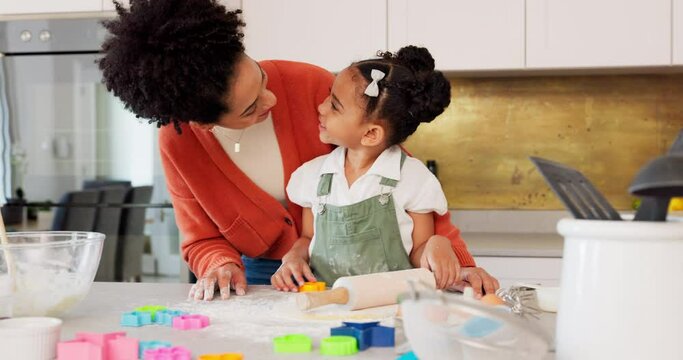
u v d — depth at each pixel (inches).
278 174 55.9
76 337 30.5
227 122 47.6
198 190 53.3
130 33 42.9
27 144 93.7
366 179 51.8
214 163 53.9
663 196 23.6
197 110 44.8
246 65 45.6
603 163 107.3
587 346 25.5
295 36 98.3
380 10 97.2
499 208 109.7
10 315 37.1
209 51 42.9
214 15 43.6
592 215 26.2
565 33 95.0
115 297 44.8
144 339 33.4
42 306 37.1
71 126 93.0
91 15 94.5
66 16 94.7
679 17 93.4
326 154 57.4
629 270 24.9
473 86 109.9
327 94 58.4
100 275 93.1
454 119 110.4
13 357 28.8
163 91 43.3
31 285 36.9
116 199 92.7
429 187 52.0
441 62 96.7
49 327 29.6
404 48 55.0
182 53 42.4
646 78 106.3
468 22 96.3
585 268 25.8
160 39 42.2
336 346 30.1
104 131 92.7
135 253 92.8
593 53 94.7
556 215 107.2
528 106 108.8
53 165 93.5
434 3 96.6
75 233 43.8
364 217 51.2
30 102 93.5
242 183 54.3
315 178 54.1
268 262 58.8
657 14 93.7
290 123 56.4
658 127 106.3
